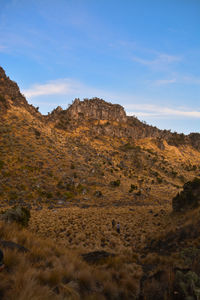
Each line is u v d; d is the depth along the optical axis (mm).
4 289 3205
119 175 110438
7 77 178375
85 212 40969
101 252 10406
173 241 15367
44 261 5508
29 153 92375
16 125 119375
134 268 9000
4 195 58375
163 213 36875
